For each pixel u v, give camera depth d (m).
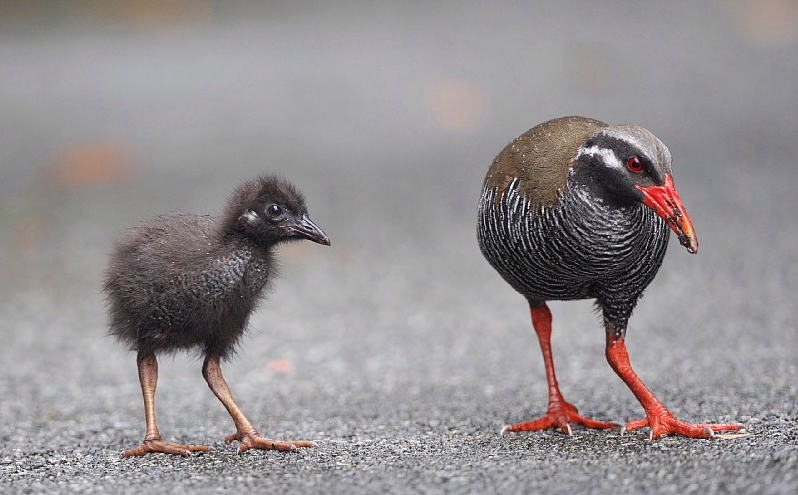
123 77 29.98
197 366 13.00
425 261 17.19
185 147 23.56
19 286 16.17
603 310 8.87
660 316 13.82
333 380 12.09
